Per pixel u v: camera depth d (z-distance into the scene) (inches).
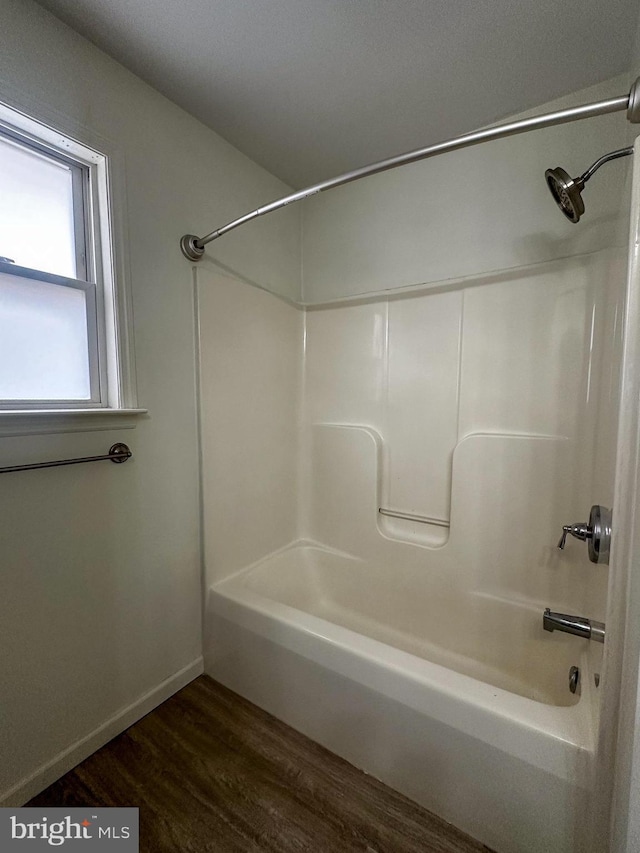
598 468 44.9
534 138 54.5
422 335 64.9
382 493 70.2
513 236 56.6
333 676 44.8
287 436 75.3
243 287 63.9
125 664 49.4
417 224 64.7
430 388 64.4
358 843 36.7
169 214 51.8
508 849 34.8
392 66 46.6
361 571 71.1
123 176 46.0
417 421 66.0
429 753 38.5
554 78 48.7
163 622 54.0
